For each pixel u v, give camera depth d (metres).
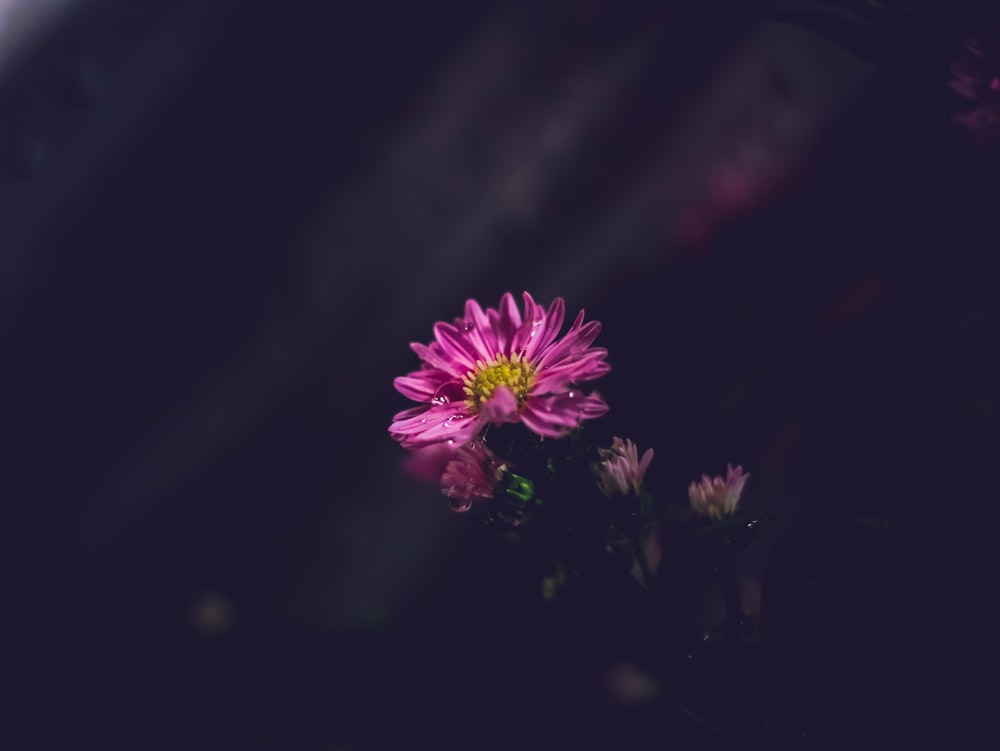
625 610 0.26
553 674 0.30
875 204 0.34
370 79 0.74
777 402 0.38
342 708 0.32
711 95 0.71
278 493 0.68
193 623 0.36
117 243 0.70
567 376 0.25
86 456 0.69
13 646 0.56
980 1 0.27
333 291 0.72
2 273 0.69
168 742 0.42
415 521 0.65
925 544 0.27
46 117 0.70
